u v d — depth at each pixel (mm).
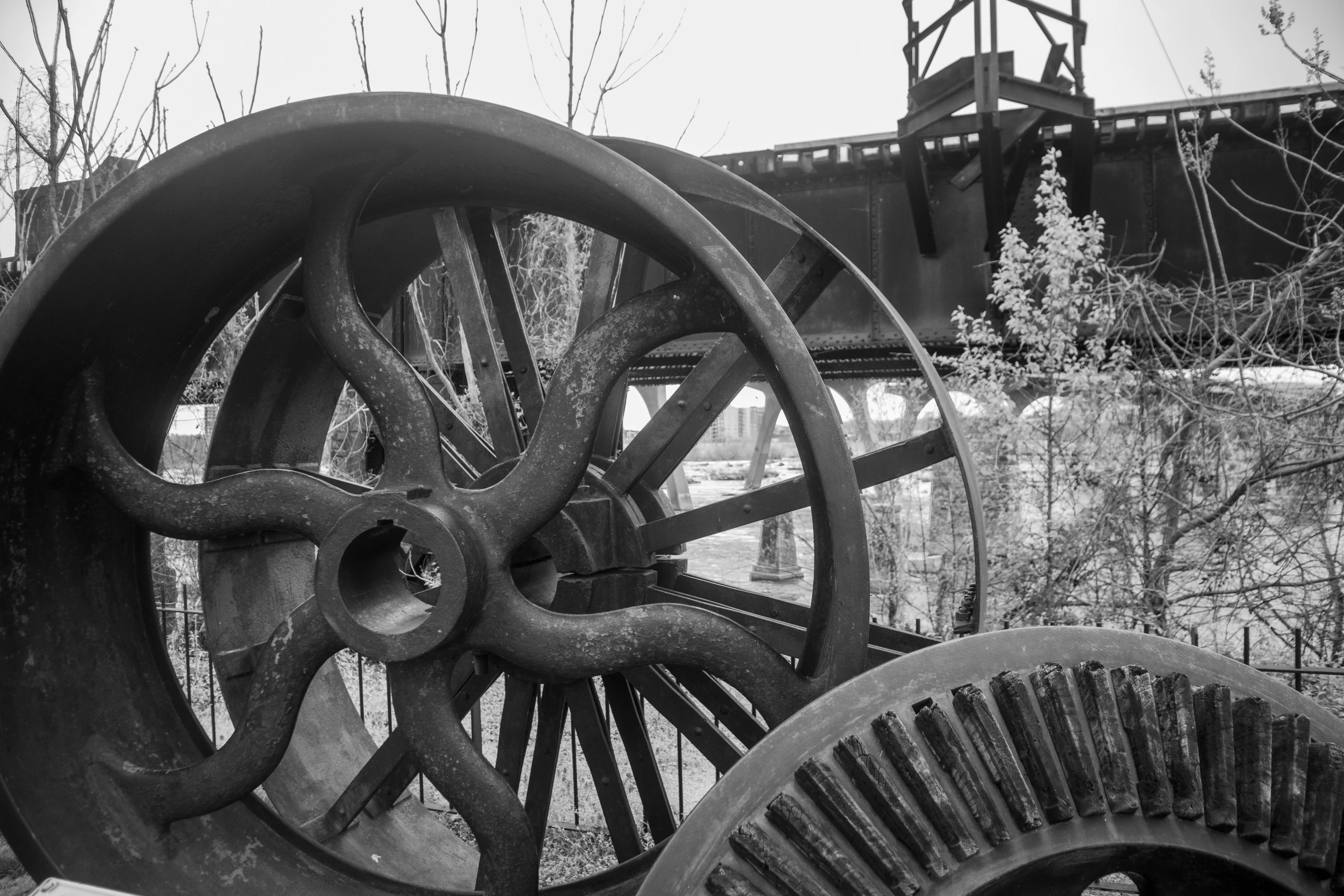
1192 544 8078
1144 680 1835
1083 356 8156
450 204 3141
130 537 3037
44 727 2607
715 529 3805
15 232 5254
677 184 3551
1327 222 7684
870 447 12461
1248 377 7625
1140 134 8969
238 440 3838
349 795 3637
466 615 2285
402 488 2428
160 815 2648
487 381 3998
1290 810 1721
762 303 2018
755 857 1671
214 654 3627
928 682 1850
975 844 1678
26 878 3891
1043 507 7688
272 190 2527
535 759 3885
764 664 2213
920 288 9641
